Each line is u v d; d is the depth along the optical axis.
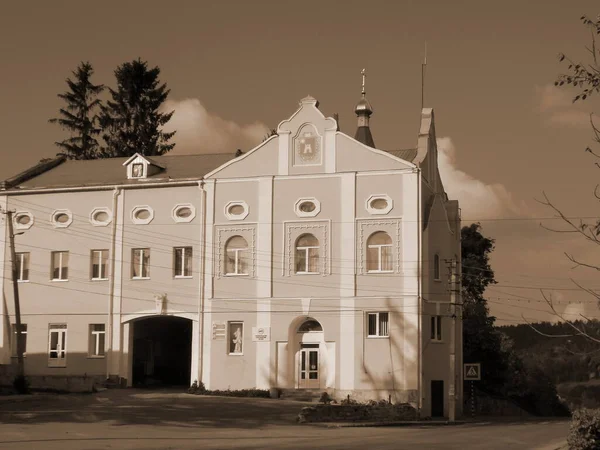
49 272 53.75
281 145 50.84
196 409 41.91
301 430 35.84
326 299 49.03
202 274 51.16
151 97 86.31
